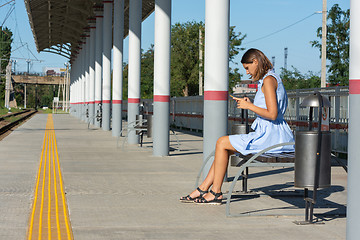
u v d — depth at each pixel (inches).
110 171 386.0
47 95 6909.5
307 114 590.9
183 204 255.8
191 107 1119.6
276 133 237.0
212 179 258.5
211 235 194.7
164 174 371.2
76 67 2306.8
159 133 509.0
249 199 274.4
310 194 289.9
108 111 1027.3
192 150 586.6
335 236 195.0
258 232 200.5
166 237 190.7
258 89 244.1
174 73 2935.5
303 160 208.8
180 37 2933.1
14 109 3324.3
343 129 515.5
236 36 2389.3
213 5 336.2
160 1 507.5
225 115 339.3
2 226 206.8
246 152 236.7
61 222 214.5
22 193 286.2
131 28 679.1
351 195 155.9
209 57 338.0
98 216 225.8
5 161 449.4
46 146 620.7
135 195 281.1
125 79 4010.8
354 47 153.8
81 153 532.4
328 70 1729.8
